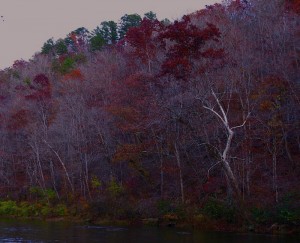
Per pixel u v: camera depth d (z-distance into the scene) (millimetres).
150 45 45125
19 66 86250
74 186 46094
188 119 35219
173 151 37594
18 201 48812
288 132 34344
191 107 34781
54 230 30156
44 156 48594
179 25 33500
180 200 33375
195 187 34562
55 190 45094
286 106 34094
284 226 25531
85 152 43125
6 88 74375
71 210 39906
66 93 51938
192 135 36188
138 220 33312
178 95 34531
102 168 44062
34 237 26297
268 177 32219
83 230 29734
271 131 32594
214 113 31609
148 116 38188
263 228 26188
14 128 54125
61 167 48125
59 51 93750
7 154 53406
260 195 29656
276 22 42625
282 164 33312
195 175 35938
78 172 45344
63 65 73875
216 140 35156
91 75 53531
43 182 46625
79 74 56375
